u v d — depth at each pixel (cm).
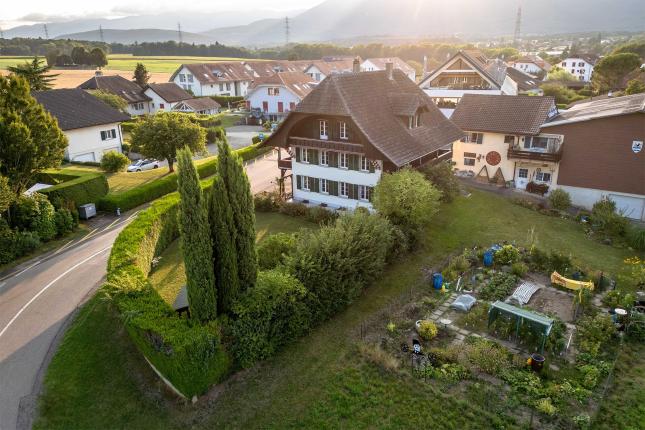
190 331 1809
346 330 2259
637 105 4116
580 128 4219
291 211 3881
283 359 2050
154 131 4594
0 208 2745
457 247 3256
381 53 18325
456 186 4147
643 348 2177
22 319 2298
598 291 2700
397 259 2947
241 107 10244
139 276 2194
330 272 2308
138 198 3950
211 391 1864
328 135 3888
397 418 1750
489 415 1734
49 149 3281
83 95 5641
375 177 3731
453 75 6256
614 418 1755
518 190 4675
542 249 3098
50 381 1884
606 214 3684
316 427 1727
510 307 2241
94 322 2228
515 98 4862
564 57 18638
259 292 2025
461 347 2100
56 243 3178
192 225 1788
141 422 1736
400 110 3941
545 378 1956
